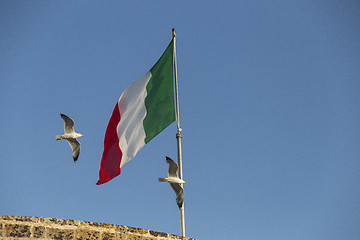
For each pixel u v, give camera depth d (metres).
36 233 16.16
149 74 18.91
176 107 18.02
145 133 18.28
